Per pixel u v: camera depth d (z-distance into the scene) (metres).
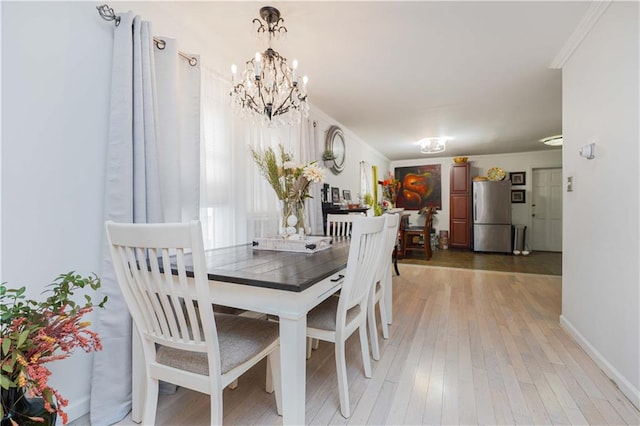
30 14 1.20
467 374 1.72
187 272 1.30
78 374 1.37
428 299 3.12
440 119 4.01
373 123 4.23
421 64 2.51
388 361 1.87
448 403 1.47
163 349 1.19
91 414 1.34
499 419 1.35
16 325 0.83
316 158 3.51
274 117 2.02
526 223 6.41
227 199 2.28
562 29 2.00
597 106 1.84
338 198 4.26
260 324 1.37
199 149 1.89
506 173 6.55
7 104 1.14
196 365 1.09
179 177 1.73
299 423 1.15
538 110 3.65
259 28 1.98
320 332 1.44
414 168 7.25
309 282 1.11
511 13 1.85
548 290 3.41
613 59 1.65
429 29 2.01
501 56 2.38
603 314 1.76
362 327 1.67
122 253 1.07
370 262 1.57
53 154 1.28
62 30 1.30
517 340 2.15
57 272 1.29
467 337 2.21
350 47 2.24
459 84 2.91
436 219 7.07
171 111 1.69
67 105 1.32
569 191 2.27
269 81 1.90
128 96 1.45
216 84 2.21
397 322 2.51
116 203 1.42
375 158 6.18
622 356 1.58
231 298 1.27
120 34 1.45
